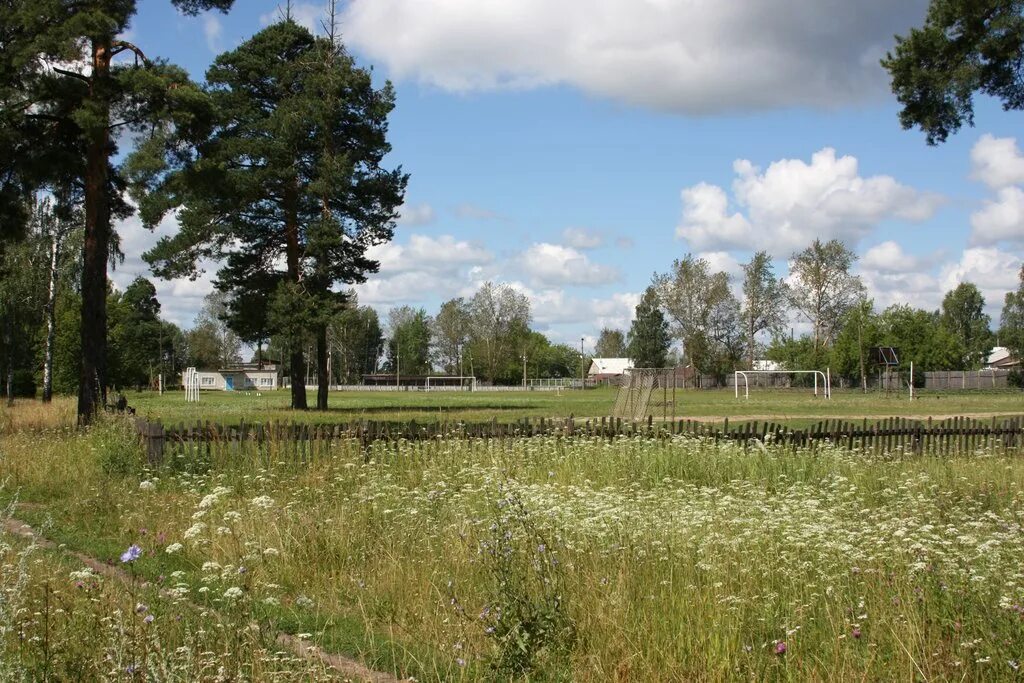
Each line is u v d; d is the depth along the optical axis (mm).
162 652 4477
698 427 18469
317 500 11734
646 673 5316
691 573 6734
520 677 5336
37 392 67625
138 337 112375
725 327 102000
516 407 52719
